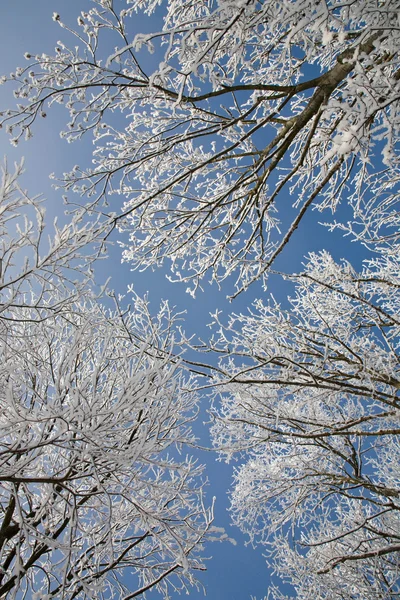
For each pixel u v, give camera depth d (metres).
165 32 2.44
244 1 2.39
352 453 5.98
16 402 2.75
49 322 4.18
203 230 5.56
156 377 3.61
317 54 4.91
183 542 3.48
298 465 6.20
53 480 2.94
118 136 4.95
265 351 5.36
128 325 4.62
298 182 5.94
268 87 3.59
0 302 2.93
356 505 7.04
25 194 2.65
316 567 6.14
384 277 6.25
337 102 2.10
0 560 3.83
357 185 5.27
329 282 5.84
